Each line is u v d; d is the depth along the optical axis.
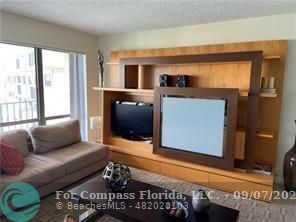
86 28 3.75
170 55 3.46
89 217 2.17
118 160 3.67
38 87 3.55
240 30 3.09
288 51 2.84
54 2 2.54
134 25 3.48
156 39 3.77
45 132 3.04
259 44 2.93
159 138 3.30
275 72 2.87
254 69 2.63
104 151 3.39
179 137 3.16
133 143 3.69
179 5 2.56
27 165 2.57
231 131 2.75
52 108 3.94
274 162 2.97
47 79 3.79
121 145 3.82
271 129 2.95
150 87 3.79
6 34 2.98
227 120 2.77
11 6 2.70
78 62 4.21
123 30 3.84
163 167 3.25
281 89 2.86
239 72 3.06
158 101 3.24
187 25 3.43
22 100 3.50
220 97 2.78
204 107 2.92
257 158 3.07
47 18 3.20
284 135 2.96
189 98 3.02
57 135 3.16
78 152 3.08
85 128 4.41
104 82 4.45
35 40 3.32
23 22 3.15
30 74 3.50
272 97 2.88
